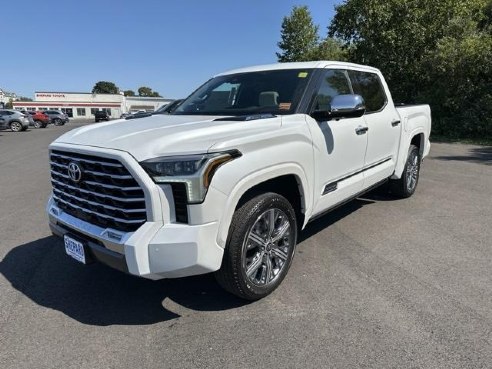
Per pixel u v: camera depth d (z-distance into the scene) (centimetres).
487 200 651
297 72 431
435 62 1714
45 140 2212
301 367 267
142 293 369
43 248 481
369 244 468
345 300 346
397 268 405
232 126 318
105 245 299
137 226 288
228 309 338
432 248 455
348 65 483
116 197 290
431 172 899
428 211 592
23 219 602
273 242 348
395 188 639
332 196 423
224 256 313
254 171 311
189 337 302
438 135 1766
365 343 289
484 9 1978
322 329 306
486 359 269
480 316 318
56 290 378
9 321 328
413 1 1839
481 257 429
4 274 412
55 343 298
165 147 285
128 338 303
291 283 377
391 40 1855
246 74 463
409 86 1948
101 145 302
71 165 320
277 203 338
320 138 388
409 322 312
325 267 409
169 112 461
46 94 8600
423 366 264
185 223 283
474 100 1745
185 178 277
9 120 3222
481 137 1689
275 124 346
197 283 384
